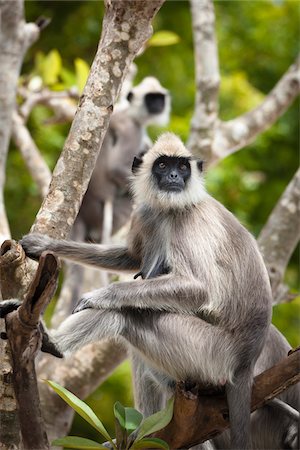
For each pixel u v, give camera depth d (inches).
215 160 757.9
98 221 999.0
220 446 501.7
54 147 1107.3
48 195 429.7
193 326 450.0
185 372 448.8
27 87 808.9
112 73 437.7
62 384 653.9
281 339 510.6
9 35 675.4
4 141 668.1
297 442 492.1
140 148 1045.8
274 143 1235.9
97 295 450.0
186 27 1232.8
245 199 1155.3
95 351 658.2
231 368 445.1
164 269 484.1
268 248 668.7
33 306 351.6
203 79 751.7
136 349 455.5
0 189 634.8
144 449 420.8
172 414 405.1
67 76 841.5
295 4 1236.5
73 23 1219.9
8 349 397.7
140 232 504.4
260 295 460.8
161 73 1227.9
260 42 1245.7
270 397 436.8
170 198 477.7
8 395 397.7
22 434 366.6
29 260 409.1
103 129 433.1
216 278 457.1
